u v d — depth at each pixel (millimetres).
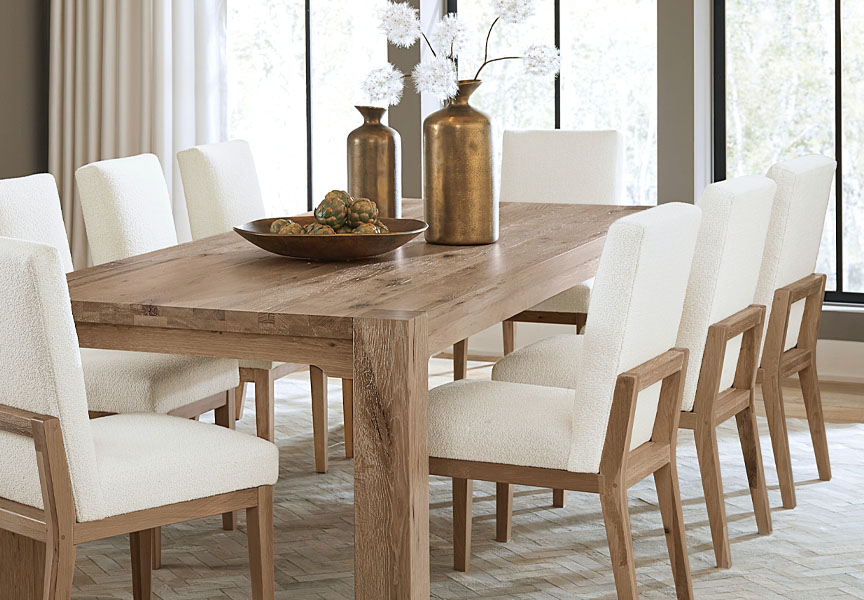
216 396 2986
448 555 2912
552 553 2910
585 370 2182
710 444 2738
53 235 3150
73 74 5840
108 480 2008
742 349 2943
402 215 3697
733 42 5105
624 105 5324
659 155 5043
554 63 2844
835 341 4812
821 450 3443
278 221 2811
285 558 2898
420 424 2043
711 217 2631
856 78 4906
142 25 5738
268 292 2311
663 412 2457
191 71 5758
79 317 2248
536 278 2582
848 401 4426
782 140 5070
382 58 5707
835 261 5035
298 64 5879
